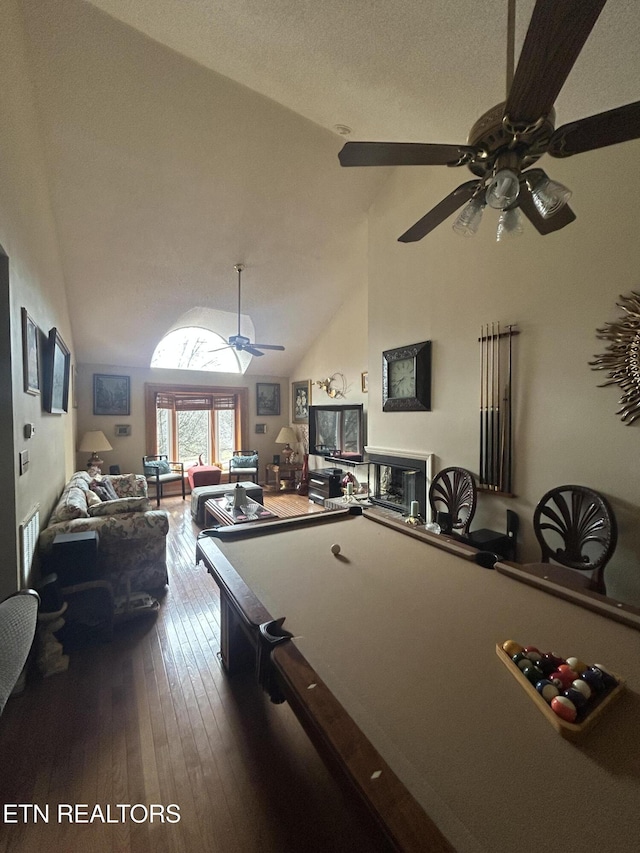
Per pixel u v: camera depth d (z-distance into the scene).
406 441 3.96
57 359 3.29
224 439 7.86
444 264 3.49
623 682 0.93
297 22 1.76
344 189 4.16
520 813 0.65
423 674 1.00
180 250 4.61
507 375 2.97
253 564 1.73
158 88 2.88
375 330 4.39
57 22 2.39
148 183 3.69
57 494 3.55
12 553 2.01
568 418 2.60
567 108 1.90
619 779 0.71
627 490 2.33
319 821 1.37
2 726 1.78
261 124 3.29
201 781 1.52
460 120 2.26
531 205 1.74
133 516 3.01
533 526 2.62
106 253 4.41
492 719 0.85
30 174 2.60
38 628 2.14
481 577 1.60
